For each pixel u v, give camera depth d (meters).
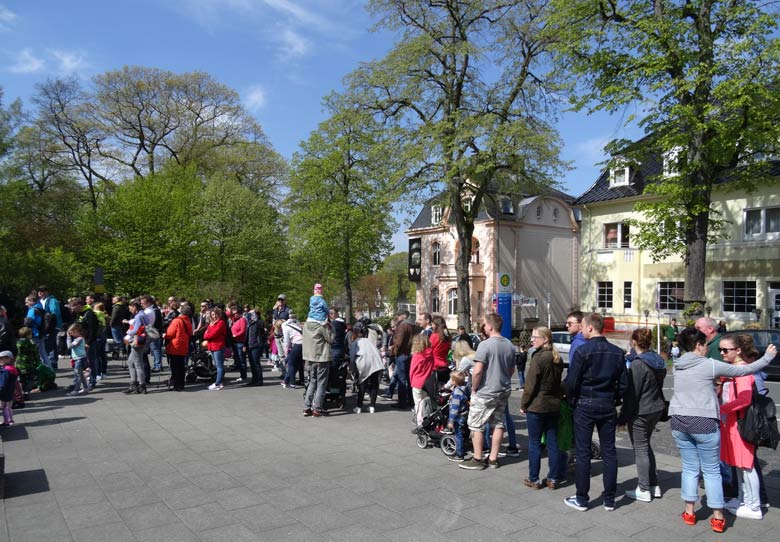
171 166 37.66
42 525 4.73
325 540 4.52
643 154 21.12
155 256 32.19
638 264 30.22
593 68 20.06
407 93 26.52
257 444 7.62
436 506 5.36
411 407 10.46
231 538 4.52
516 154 24.05
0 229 28.80
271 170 42.03
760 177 20.69
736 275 25.34
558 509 5.36
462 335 10.48
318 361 9.55
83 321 11.88
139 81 36.59
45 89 35.41
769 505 5.59
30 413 9.59
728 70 17.86
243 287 35.69
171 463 6.64
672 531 4.86
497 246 41.59
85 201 37.59
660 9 18.88
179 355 11.91
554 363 5.89
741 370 4.96
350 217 35.34
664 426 9.73
